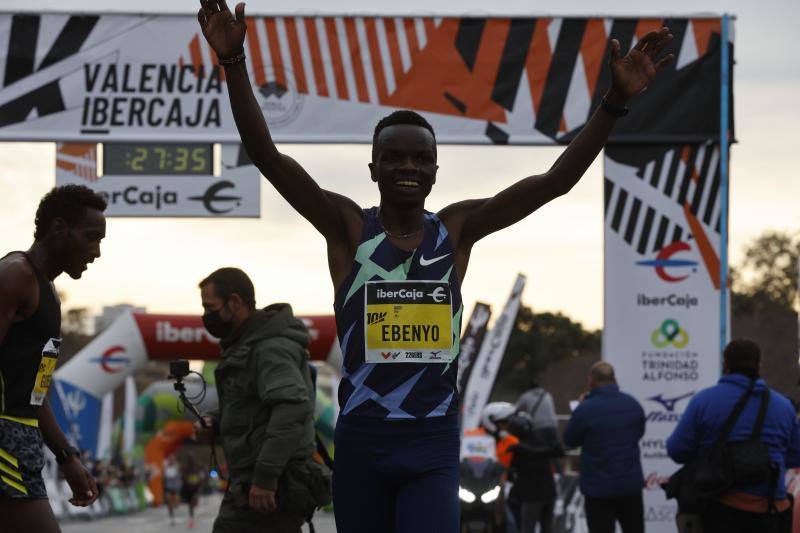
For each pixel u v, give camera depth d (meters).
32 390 6.21
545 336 92.19
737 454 9.55
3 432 6.09
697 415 9.84
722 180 16.22
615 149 16.38
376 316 5.42
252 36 16.38
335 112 16.36
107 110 16.30
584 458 13.49
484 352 22.84
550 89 16.36
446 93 16.33
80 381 25.92
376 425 5.38
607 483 13.32
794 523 10.98
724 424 9.72
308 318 26.00
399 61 16.36
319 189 5.46
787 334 70.81
